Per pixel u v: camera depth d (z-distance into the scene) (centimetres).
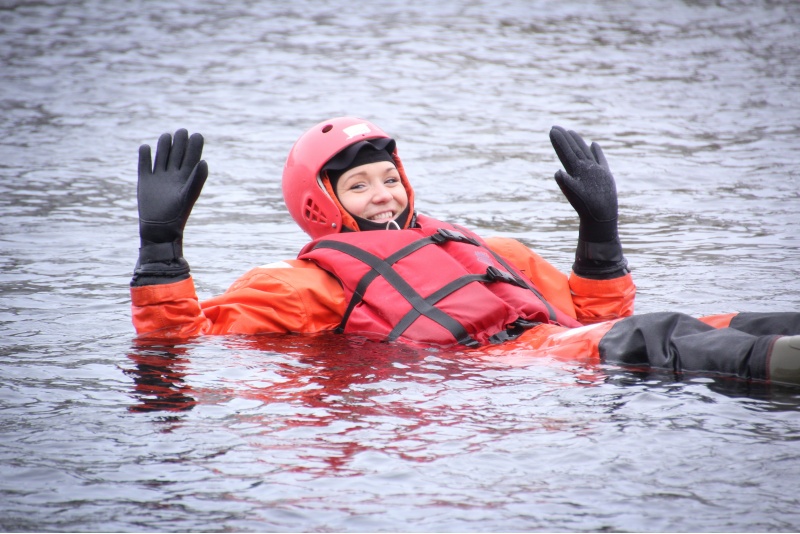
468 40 4650
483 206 1944
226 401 775
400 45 4500
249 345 952
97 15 5316
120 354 924
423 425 708
